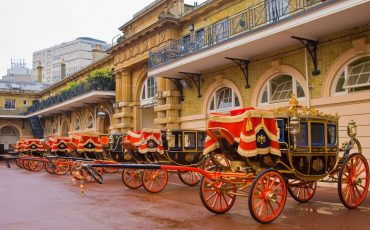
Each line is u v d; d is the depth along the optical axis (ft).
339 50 39.81
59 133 124.36
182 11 66.39
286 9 43.14
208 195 32.24
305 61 42.83
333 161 27.99
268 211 25.02
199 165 41.78
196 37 56.39
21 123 146.72
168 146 39.58
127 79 78.43
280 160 25.12
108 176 54.85
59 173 60.39
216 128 24.73
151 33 68.54
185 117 61.36
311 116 26.23
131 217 25.40
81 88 92.89
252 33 42.88
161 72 58.54
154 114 79.05
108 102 90.12
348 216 25.12
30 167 72.18
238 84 52.08
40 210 28.19
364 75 37.96
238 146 24.11
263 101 48.57
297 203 30.07
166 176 39.17
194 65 54.44
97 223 23.58
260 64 48.78
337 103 39.42
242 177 24.53
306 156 25.80
